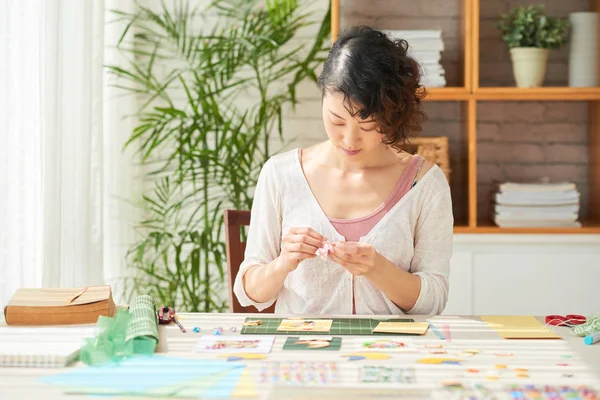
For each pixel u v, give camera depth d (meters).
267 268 1.83
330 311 1.89
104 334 1.46
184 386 1.24
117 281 3.48
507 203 3.04
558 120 3.15
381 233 1.89
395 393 1.21
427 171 1.95
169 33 3.50
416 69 1.78
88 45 2.87
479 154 3.17
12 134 2.52
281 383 1.26
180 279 3.34
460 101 3.08
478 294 3.06
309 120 3.55
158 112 3.59
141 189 3.59
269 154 3.56
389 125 1.69
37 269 2.63
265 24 3.38
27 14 2.55
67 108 2.79
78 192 2.86
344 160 1.93
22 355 1.35
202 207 3.59
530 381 1.27
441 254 1.93
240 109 3.56
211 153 3.29
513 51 3.04
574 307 3.05
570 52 3.04
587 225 3.06
